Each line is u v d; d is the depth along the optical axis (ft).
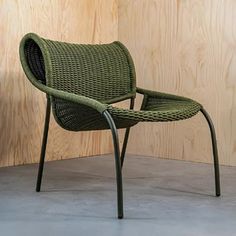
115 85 7.72
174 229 5.29
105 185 7.59
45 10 9.58
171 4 10.18
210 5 9.63
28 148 9.45
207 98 9.76
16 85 9.14
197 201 6.56
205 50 9.75
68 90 7.18
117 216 5.79
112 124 5.70
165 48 10.32
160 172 8.73
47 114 7.04
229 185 7.62
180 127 10.13
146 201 6.55
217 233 5.16
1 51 8.85
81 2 10.29
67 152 10.19
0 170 8.72
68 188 7.36
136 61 10.78
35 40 6.93
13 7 9.01
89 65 7.54
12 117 9.11
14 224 5.46
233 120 9.43
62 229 5.28
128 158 10.30
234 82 9.39
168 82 10.31
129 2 10.84
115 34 11.07
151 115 5.94
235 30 9.34
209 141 9.74
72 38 10.16
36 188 7.14
